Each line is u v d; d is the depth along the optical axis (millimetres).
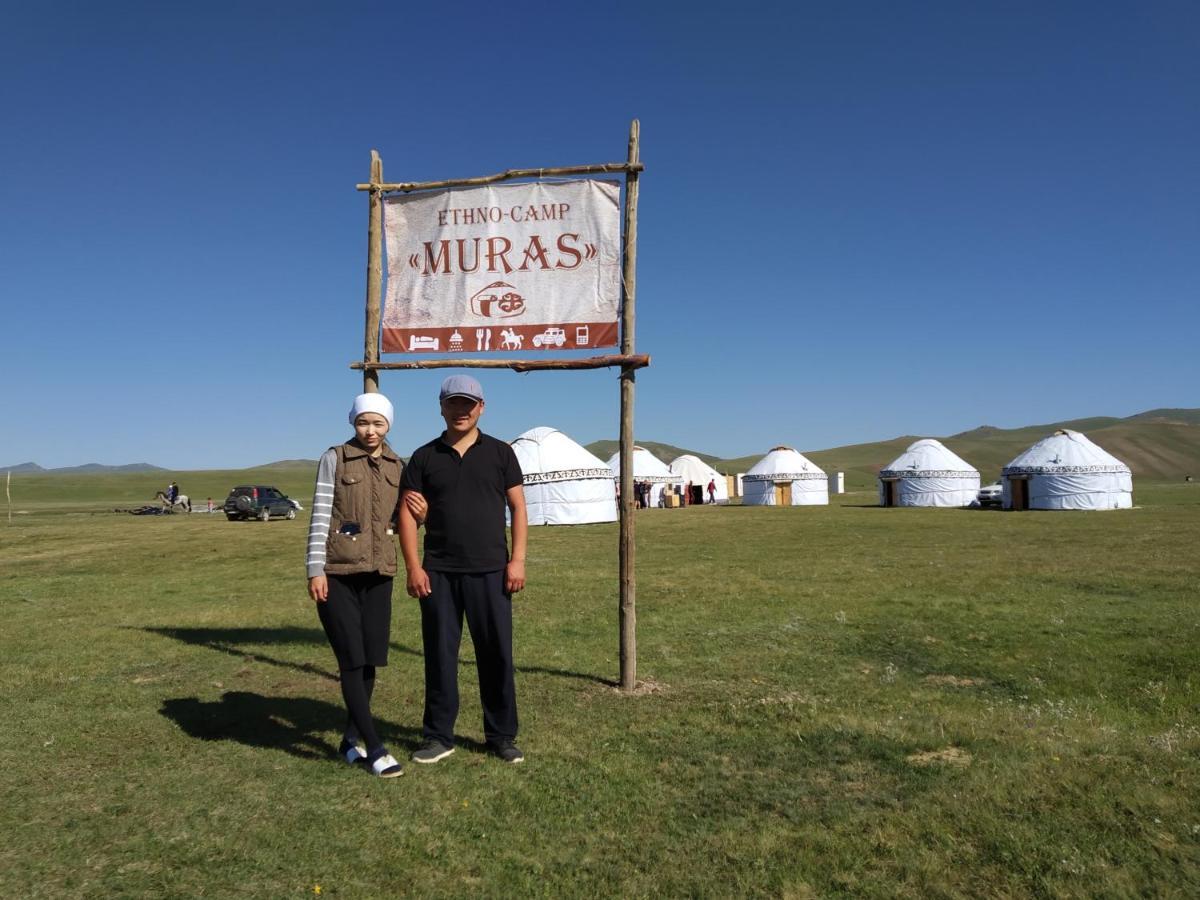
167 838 3533
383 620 4523
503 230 6715
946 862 3283
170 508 45312
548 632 8828
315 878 3195
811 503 49938
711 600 11180
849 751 4711
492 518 4641
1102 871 3162
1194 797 3865
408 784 4191
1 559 17844
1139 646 7980
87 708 5656
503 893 3082
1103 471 36938
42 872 3217
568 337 6594
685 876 3215
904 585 12664
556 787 4164
